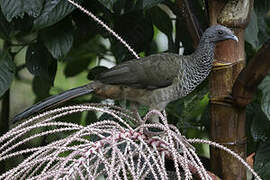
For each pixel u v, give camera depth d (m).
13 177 3.65
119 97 5.55
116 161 3.90
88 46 7.57
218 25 4.93
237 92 4.68
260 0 6.48
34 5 5.21
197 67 5.28
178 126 6.42
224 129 4.86
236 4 4.84
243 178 4.90
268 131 5.84
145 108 6.05
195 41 5.35
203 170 3.68
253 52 6.61
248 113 6.25
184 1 5.34
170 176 4.64
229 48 4.83
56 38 5.76
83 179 3.45
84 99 7.32
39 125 3.83
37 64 6.10
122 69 5.41
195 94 6.44
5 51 5.95
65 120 6.20
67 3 5.40
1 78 5.78
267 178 5.54
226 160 4.88
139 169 3.96
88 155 3.61
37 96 6.89
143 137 4.04
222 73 4.83
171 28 6.62
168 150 3.99
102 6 6.10
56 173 3.45
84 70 7.77
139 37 6.27
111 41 6.30
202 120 6.50
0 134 6.87
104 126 4.26
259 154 5.64
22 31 6.17
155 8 6.60
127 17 6.20
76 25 6.23
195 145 6.84
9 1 5.18
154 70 5.41
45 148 3.70
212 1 4.99
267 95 5.17
